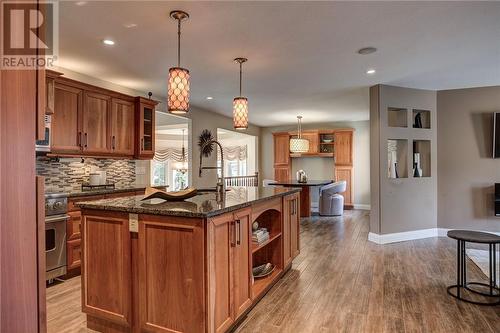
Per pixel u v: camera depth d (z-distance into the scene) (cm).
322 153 881
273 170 975
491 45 317
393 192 483
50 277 310
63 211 325
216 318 191
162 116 622
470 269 356
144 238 199
